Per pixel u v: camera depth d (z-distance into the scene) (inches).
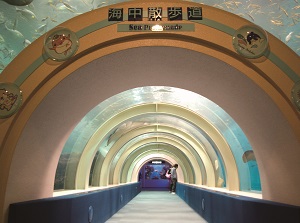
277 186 172.4
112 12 154.4
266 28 163.9
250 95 167.5
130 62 172.9
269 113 159.2
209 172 433.4
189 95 281.4
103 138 327.3
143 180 1375.5
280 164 165.6
